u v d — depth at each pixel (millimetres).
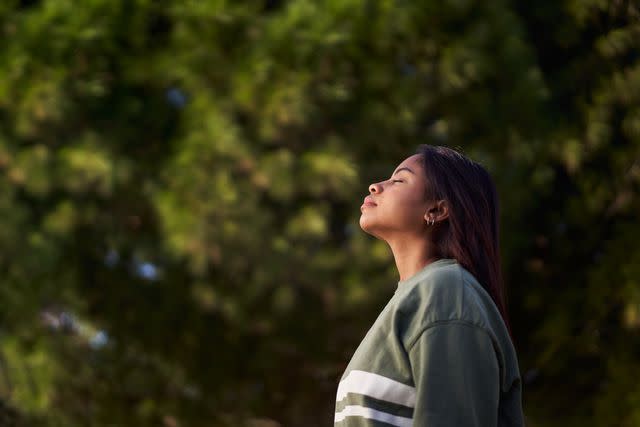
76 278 5621
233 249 5039
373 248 5078
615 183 5855
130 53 5332
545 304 6195
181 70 5184
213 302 5402
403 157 5254
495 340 1589
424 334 1565
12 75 5000
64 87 5043
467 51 5180
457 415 1503
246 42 5129
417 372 1557
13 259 5250
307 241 5125
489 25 5328
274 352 5793
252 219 5000
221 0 5105
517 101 5438
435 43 5195
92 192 5223
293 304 5352
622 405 5977
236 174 5035
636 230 5887
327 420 6188
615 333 6074
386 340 1632
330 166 4910
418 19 5156
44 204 5203
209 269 5316
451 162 1801
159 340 5898
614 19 5902
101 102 5234
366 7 5043
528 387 6441
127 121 5266
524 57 5422
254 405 6086
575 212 5941
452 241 1747
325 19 5020
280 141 5098
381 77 5086
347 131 5141
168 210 5039
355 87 5105
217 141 4965
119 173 5125
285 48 4992
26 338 5848
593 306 5973
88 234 5504
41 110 4984
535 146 5559
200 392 6121
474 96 5336
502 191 5492
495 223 1805
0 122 5039
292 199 5090
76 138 5180
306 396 6051
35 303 5613
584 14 5906
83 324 5977
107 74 5254
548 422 6480
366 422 1603
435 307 1585
